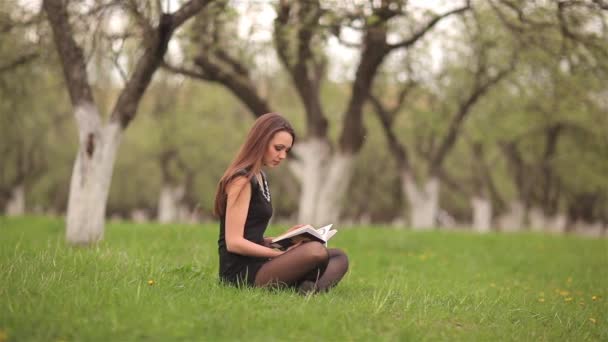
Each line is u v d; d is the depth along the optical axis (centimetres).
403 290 584
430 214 2238
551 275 906
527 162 2998
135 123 3278
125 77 891
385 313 446
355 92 1377
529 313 521
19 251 638
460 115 2144
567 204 3572
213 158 3397
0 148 3041
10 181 3334
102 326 352
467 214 4425
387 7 1018
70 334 339
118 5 854
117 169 3794
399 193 3634
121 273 502
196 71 1362
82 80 870
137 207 4403
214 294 445
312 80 1527
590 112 1703
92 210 860
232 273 489
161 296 429
